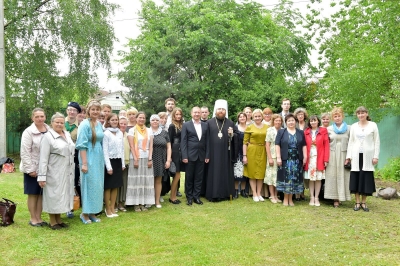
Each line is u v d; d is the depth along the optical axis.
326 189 6.91
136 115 6.77
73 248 4.62
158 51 16.23
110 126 6.13
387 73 10.16
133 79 15.88
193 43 16.50
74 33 14.00
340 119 6.97
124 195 6.58
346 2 13.73
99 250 4.55
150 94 15.12
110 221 5.84
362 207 6.73
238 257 4.37
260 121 7.46
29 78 13.99
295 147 6.91
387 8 10.59
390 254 4.55
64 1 13.99
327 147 6.91
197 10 18.53
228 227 5.57
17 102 15.43
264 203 7.21
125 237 5.05
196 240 4.97
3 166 11.12
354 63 10.93
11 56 14.33
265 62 19.61
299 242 4.93
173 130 7.22
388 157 11.55
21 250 4.48
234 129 7.66
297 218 6.09
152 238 5.02
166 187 7.48
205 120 7.85
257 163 7.36
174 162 7.13
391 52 10.76
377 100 10.60
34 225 5.45
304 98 17.75
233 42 17.86
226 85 18.41
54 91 14.72
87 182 5.64
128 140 6.45
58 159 5.25
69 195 5.40
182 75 16.08
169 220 5.91
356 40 12.47
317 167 6.94
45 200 5.25
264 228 5.55
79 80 14.59
